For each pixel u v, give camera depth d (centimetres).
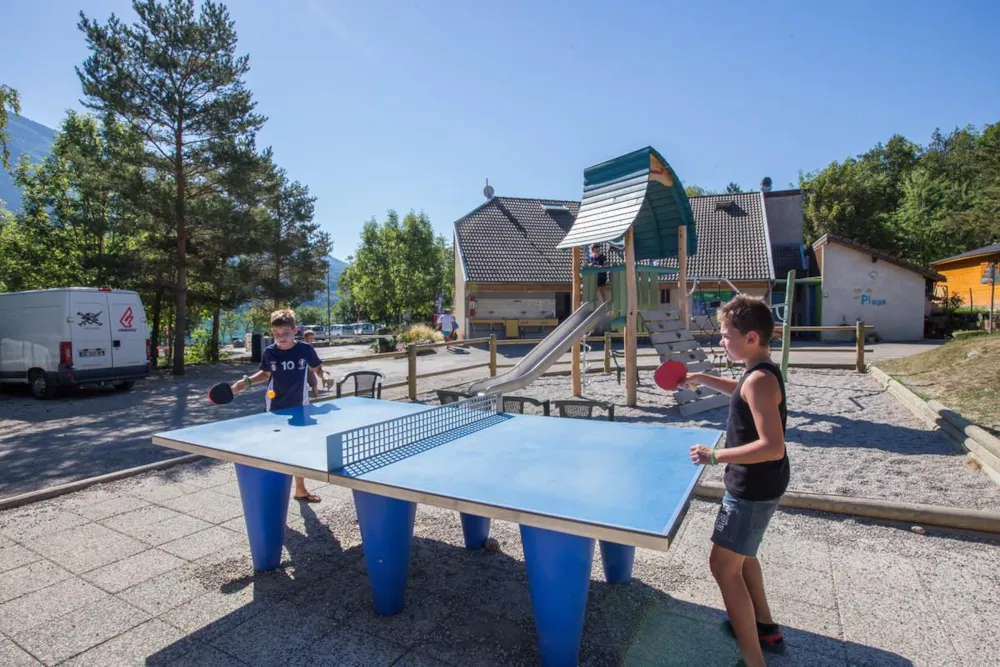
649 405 925
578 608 249
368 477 265
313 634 294
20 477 607
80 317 1177
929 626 287
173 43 1552
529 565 252
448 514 473
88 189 1633
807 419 785
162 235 1753
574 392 1017
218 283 1912
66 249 2189
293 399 473
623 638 285
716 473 530
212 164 1645
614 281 1013
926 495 463
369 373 756
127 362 1259
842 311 2309
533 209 2986
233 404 1094
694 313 2409
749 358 241
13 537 427
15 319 1234
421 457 304
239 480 362
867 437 670
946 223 2731
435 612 315
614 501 225
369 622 305
